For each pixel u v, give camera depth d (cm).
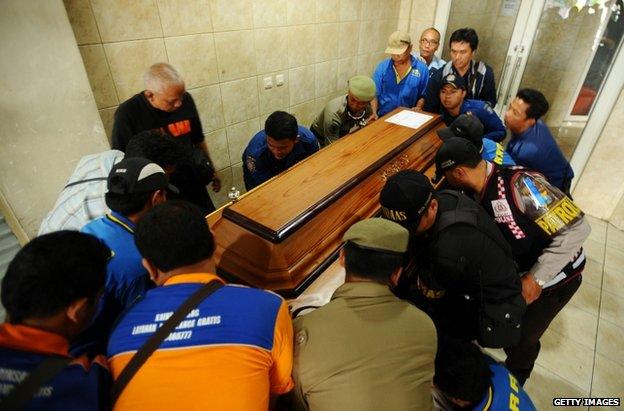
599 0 270
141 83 205
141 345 66
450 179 142
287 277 107
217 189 233
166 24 203
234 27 235
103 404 63
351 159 159
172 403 63
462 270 115
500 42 334
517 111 176
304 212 120
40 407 55
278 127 152
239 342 68
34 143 162
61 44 156
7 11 139
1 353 58
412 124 202
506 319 120
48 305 62
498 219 135
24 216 172
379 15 347
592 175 304
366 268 86
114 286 96
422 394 80
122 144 176
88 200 119
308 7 276
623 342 203
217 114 252
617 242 282
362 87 210
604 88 277
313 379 80
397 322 83
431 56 321
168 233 74
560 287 146
